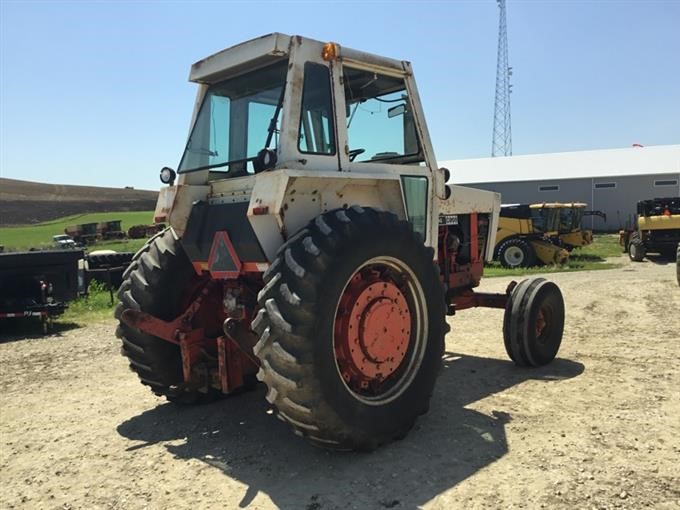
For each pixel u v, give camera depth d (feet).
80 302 33.78
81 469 12.00
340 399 11.15
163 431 13.94
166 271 14.34
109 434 13.89
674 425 12.91
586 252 69.05
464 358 19.88
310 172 11.79
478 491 10.34
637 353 19.29
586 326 24.18
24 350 23.81
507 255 57.11
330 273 10.97
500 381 16.94
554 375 17.31
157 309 14.23
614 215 104.63
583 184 106.52
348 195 13.10
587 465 11.12
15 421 15.06
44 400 16.78
